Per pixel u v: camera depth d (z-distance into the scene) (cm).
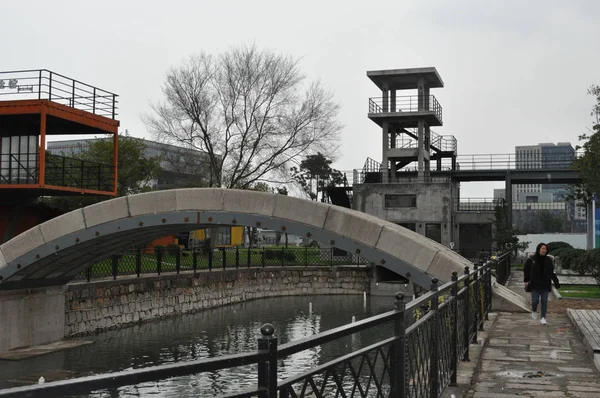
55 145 5738
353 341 1792
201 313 2944
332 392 375
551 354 995
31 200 2855
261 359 298
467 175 4662
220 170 4166
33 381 1467
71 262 1867
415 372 535
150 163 4181
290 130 4200
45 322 1983
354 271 4041
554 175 4462
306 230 1365
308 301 3569
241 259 3953
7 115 2609
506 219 4328
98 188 2931
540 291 1353
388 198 4522
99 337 2164
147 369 247
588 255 2481
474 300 1094
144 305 2584
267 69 4125
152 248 3500
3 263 1734
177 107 4100
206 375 1358
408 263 1260
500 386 778
